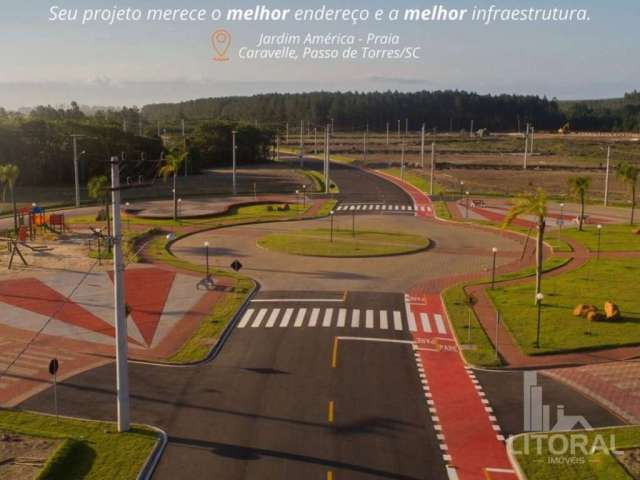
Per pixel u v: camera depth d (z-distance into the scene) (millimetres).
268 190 153375
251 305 62469
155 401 40938
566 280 71312
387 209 128000
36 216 98938
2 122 159875
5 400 40812
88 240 91188
